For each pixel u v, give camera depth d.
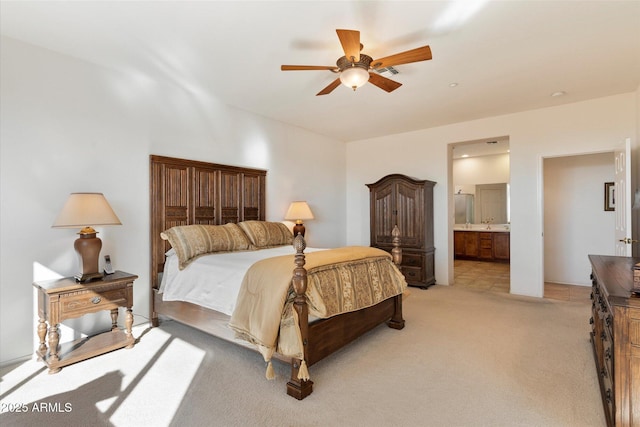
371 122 5.12
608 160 4.99
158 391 2.18
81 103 3.00
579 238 5.23
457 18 2.36
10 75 2.62
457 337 3.09
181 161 3.72
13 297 2.62
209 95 3.95
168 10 2.26
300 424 1.83
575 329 3.27
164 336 3.14
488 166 8.05
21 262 2.66
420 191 5.12
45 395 2.13
